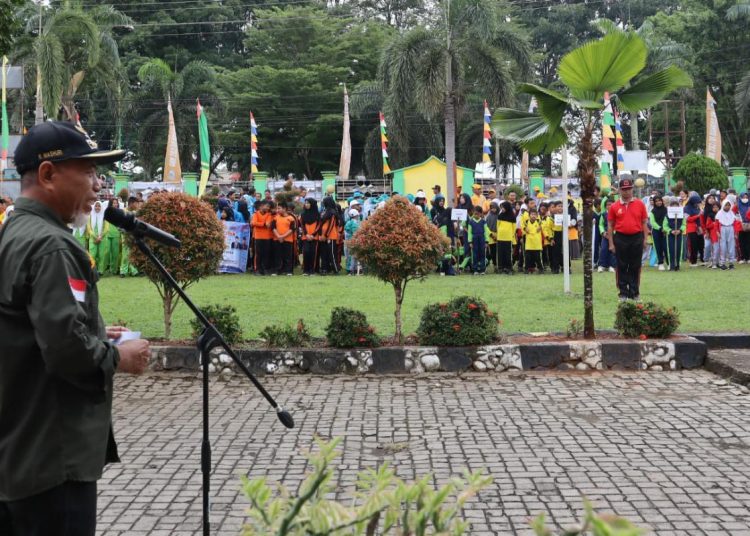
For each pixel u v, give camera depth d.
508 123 10.04
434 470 5.64
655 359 8.98
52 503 2.65
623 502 5.01
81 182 2.86
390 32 52.06
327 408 7.43
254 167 31.95
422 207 20.02
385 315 11.77
